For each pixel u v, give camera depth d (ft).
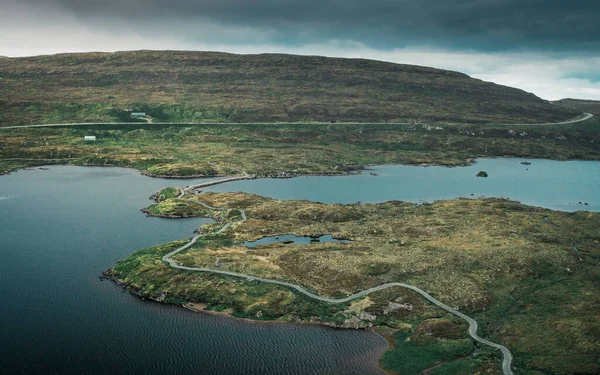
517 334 435.53
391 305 492.54
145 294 522.06
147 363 403.13
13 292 522.88
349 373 396.78
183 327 461.78
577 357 393.50
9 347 420.36
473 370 384.06
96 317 475.31
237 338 444.96
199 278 549.54
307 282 549.13
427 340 433.48
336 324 468.75
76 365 397.60
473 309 484.33
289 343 438.40
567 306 481.87
